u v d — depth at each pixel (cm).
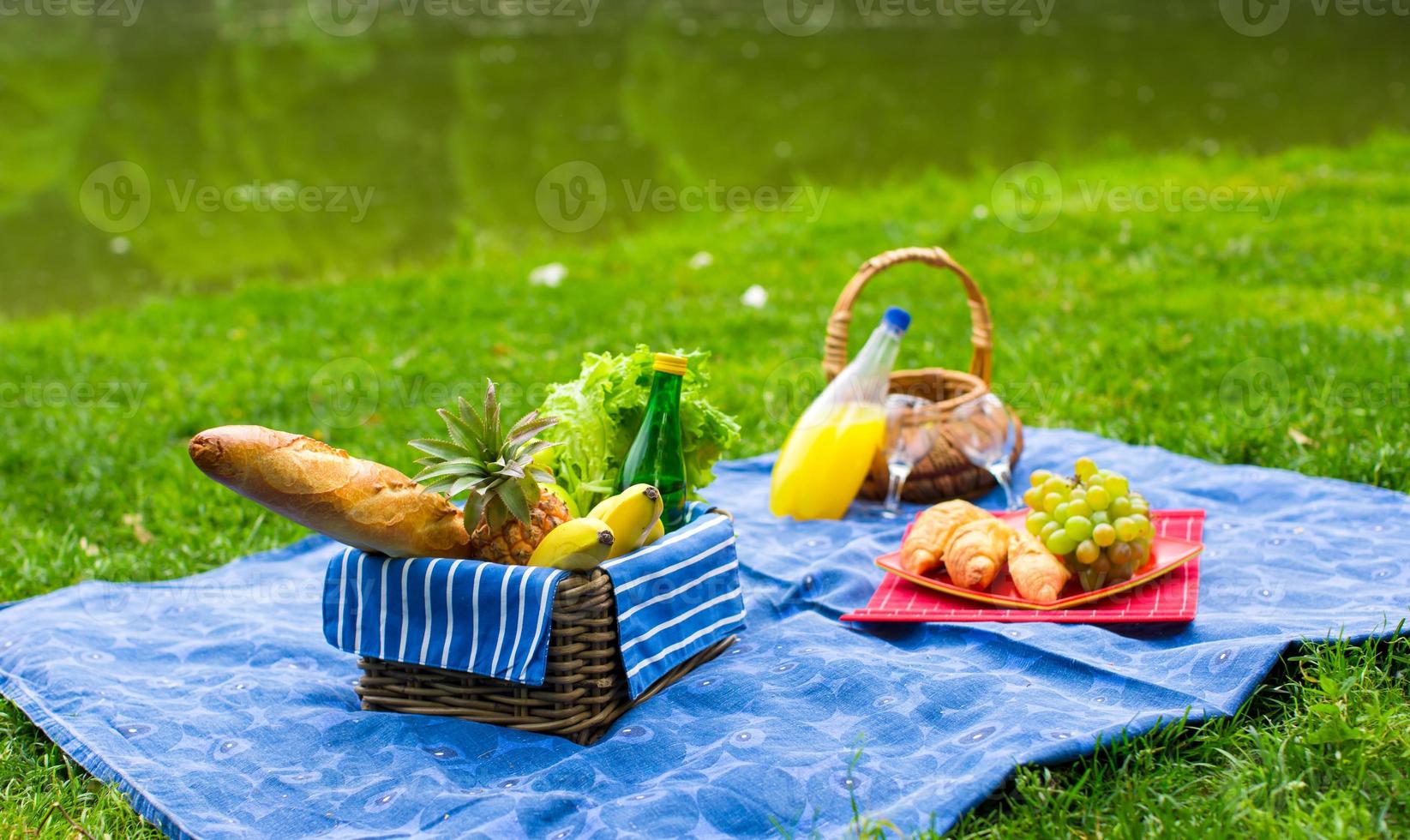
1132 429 316
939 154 759
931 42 1155
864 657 227
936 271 497
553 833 205
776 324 443
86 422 355
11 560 282
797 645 233
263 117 924
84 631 245
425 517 218
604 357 242
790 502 271
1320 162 653
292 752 218
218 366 420
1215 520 262
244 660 240
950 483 273
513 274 542
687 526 230
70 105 973
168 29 1323
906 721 217
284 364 418
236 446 208
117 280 594
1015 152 754
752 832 204
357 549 222
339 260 611
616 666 220
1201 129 790
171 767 216
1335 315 397
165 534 297
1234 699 216
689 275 521
